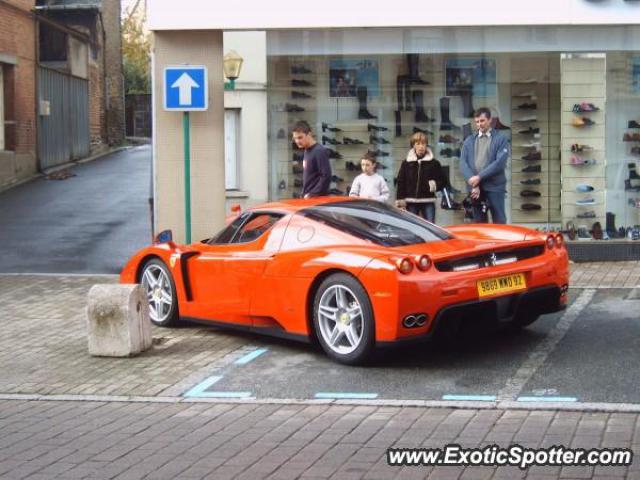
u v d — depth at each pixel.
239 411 6.06
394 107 12.70
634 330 7.91
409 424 5.54
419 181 11.02
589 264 11.98
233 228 8.26
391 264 6.55
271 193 12.89
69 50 28.97
